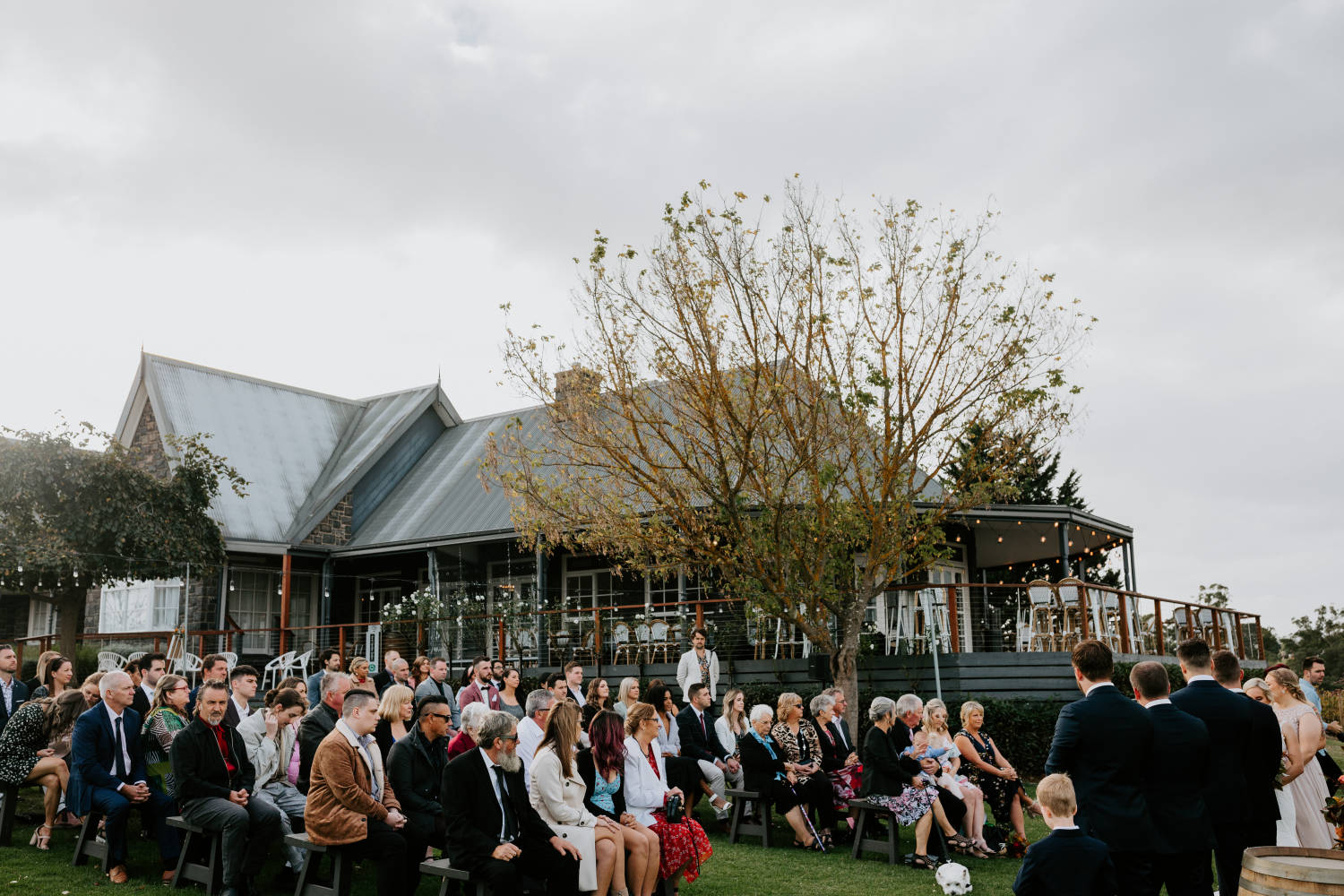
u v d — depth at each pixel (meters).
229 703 9.21
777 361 13.35
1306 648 44.28
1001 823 9.86
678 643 17.97
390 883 6.95
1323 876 4.66
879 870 8.79
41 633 28.48
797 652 17.36
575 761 7.49
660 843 7.55
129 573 20.75
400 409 29.52
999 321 13.48
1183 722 5.47
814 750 10.20
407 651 21.44
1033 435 13.35
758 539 13.54
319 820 6.93
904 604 16.97
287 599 23.94
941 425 13.59
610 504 13.64
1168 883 5.48
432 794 7.77
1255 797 6.09
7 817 8.92
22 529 19.52
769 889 8.09
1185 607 19.00
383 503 27.06
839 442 13.58
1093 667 5.65
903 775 9.29
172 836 8.09
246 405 28.06
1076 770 5.55
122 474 20.58
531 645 20.23
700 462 13.45
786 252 13.39
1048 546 22.80
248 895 7.48
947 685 15.43
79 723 8.27
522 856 6.54
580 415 13.57
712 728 11.32
